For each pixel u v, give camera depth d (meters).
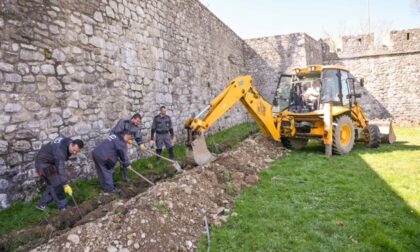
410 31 17.12
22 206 4.62
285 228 4.00
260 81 18.61
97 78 6.50
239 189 5.48
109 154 5.30
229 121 15.77
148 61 8.38
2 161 4.60
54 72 5.50
